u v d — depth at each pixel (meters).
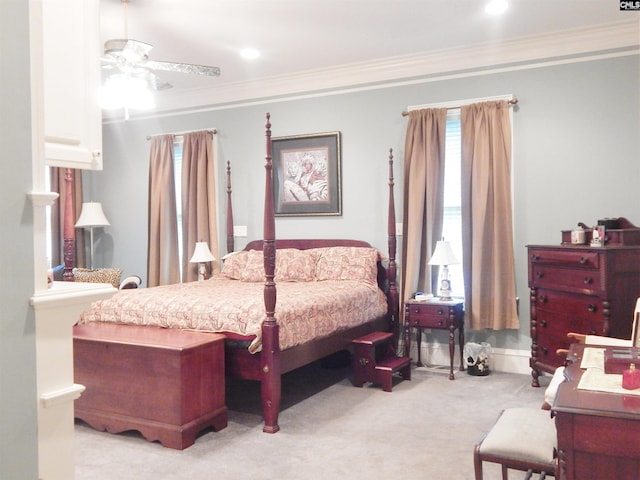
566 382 1.75
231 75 5.48
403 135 5.13
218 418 3.39
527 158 4.64
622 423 1.45
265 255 3.37
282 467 2.85
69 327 1.45
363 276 4.88
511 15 4.00
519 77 4.66
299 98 5.60
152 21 4.02
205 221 5.94
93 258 6.70
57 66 1.57
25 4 1.32
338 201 5.43
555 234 4.55
